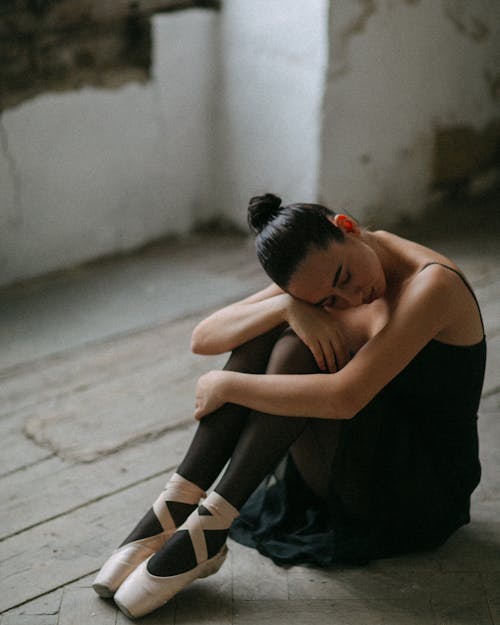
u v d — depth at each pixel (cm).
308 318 187
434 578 195
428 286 178
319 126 374
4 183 356
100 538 214
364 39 375
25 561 207
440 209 435
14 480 239
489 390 271
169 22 382
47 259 376
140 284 366
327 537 201
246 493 186
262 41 382
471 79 427
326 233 174
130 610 183
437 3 397
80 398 281
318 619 184
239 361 197
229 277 371
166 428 262
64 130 367
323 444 193
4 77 346
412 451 194
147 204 402
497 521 213
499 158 454
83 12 358
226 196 421
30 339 321
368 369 178
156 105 392
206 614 187
